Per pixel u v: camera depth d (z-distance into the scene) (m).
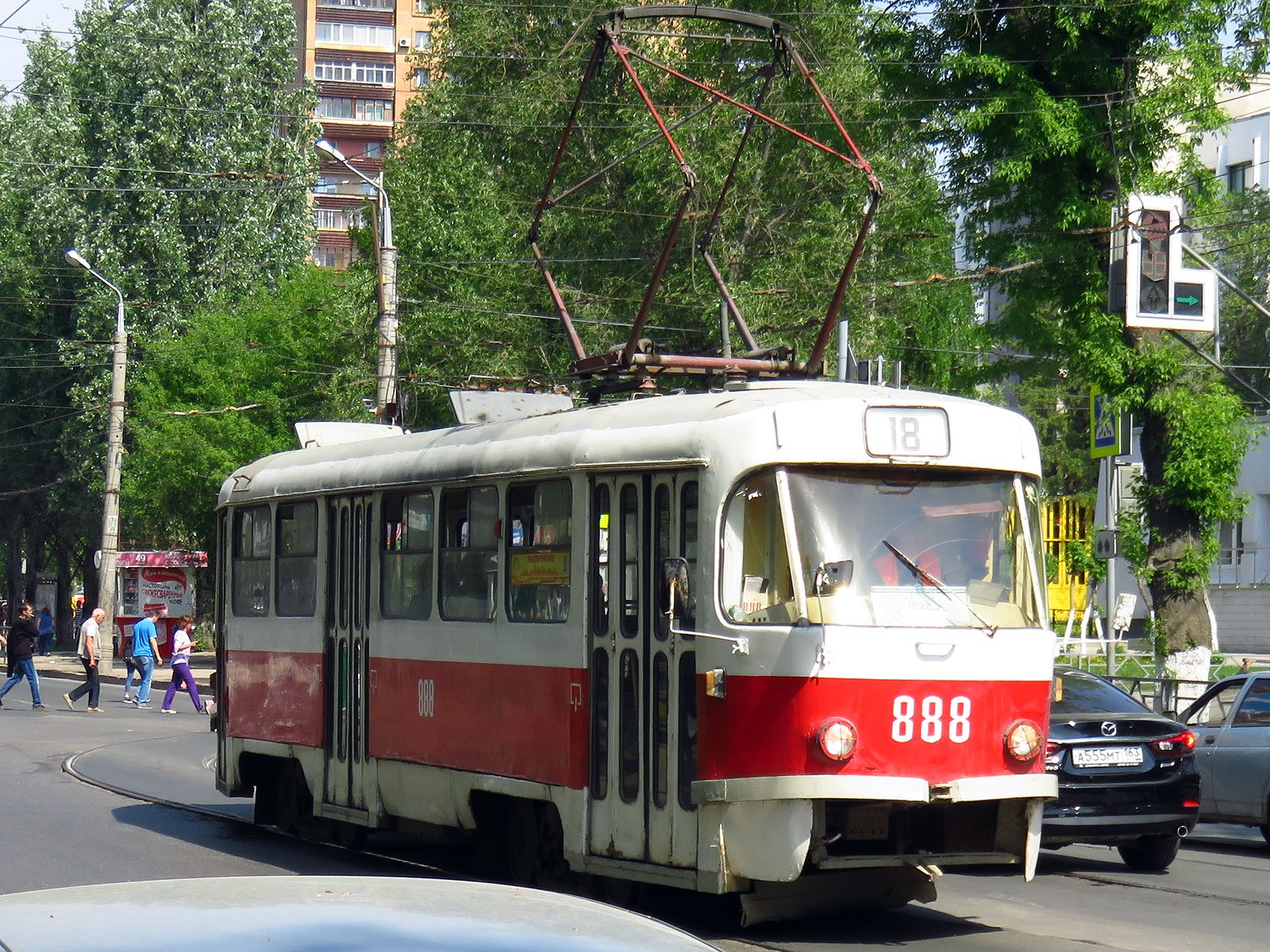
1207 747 15.16
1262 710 14.91
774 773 8.95
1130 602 26.56
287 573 14.04
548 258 38.50
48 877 11.83
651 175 34.56
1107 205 22.73
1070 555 24.64
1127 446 22.53
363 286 38.19
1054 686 10.63
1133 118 22.45
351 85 99.31
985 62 22.45
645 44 37.06
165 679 40.19
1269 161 45.56
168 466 40.53
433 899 3.02
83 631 30.41
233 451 40.69
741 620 9.18
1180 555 22.72
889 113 28.64
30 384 53.25
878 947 9.40
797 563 9.15
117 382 39.69
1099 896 11.55
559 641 10.33
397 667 12.14
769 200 36.09
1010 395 45.06
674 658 9.45
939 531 9.53
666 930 3.03
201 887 3.08
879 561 9.31
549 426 10.88
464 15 41.34
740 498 9.27
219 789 15.06
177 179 50.75
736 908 10.78
